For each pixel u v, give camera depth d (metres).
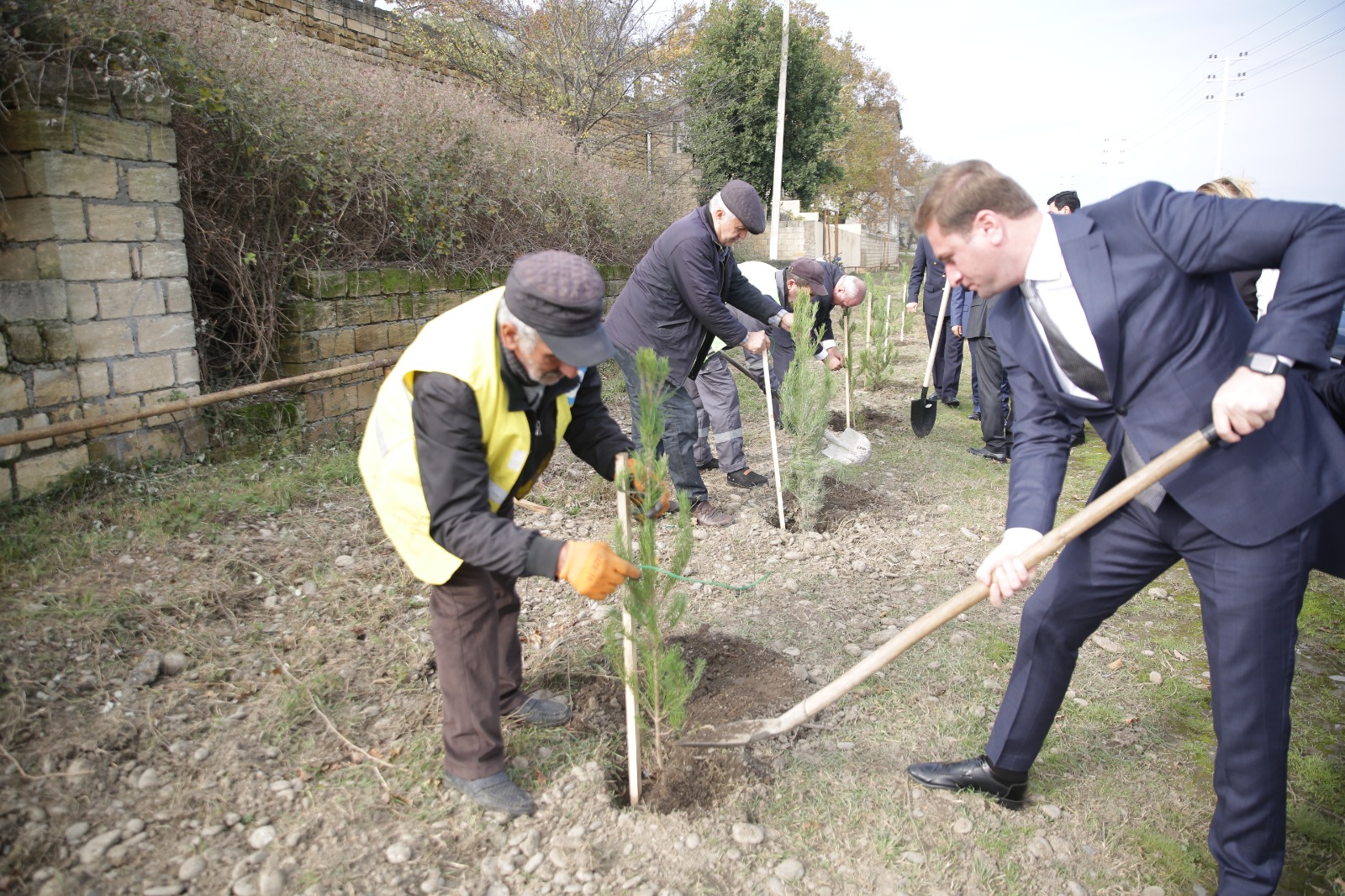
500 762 2.47
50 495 3.99
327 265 5.69
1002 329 2.20
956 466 6.11
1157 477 1.87
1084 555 2.22
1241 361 1.91
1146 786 2.69
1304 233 1.70
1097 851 2.42
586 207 9.16
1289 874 2.37
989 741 2.55
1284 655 1.93
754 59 21.44
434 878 2.16
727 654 3.34
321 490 4.60
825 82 23.42
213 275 5.21
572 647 3.33
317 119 5.55
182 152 4.80
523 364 2.10
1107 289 1.89
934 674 3.25
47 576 3.33
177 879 2.11
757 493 5.32
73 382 4.11
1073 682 3.27
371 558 3.90
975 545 4.61
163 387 4.55
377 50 9.84
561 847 2.29
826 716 2.95
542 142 8.66
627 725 2.46
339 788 2.46
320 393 5.46
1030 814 2.55
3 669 2.71
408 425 2.12
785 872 2.26
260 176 5.13
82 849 2.16
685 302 4.38
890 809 2.52
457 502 2.04
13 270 4.03
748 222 4.15
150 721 2.64
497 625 2.42
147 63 4.32
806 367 4.57
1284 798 2.03
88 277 4.13
